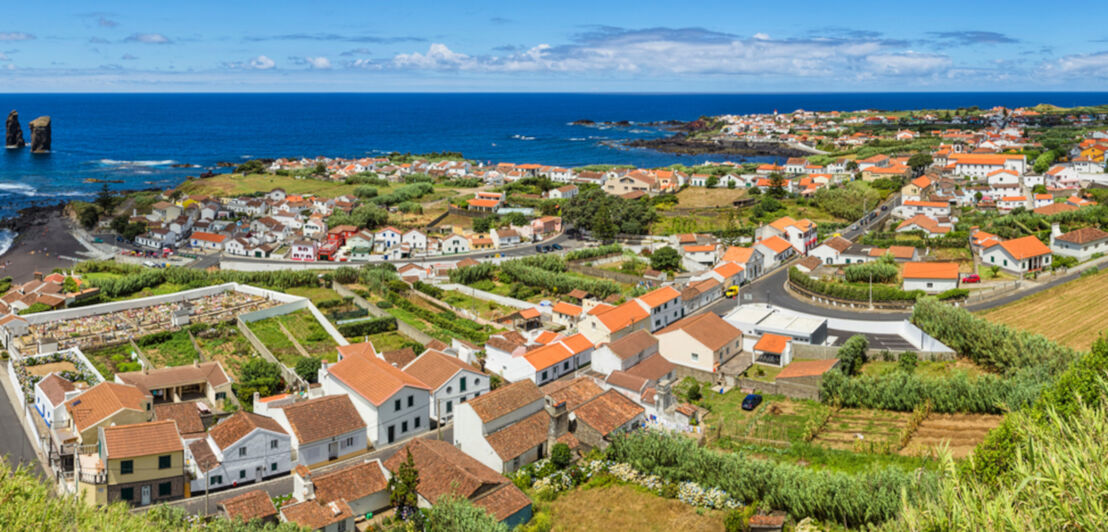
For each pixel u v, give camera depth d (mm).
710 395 102375
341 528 69312
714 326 114938
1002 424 57938
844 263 167750
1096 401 55062
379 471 75250
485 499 70625
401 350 113625
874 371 107500
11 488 48094
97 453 81250
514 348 111688
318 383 106625
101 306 139500
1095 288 130250
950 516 33812
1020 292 136375
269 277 165750
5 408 100125
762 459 79625
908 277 141500
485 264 171125
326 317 141500
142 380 101000
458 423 84938
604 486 76500
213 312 140250
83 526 48062
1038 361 94688
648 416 92500
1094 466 31438
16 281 180125
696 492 73125
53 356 114750
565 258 183250
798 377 99938
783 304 143500
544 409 87875
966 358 107562
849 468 77562
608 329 117812
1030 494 32688
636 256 183000
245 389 103875
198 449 82375
